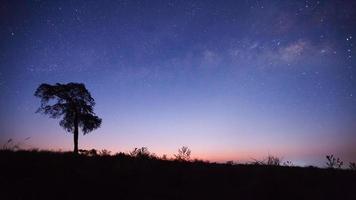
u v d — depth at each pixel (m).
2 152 11.60
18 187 8.01
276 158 13.29
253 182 10.23
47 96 33.59
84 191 8.36
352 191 9.98
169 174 10.90
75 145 34.62
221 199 8.85
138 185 9.35
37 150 13.43
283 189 9.62
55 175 9.35
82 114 34.62
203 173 11.45
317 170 13.09
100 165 11.38
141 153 13.95
